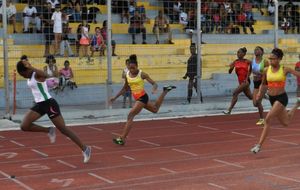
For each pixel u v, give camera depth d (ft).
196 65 68.95
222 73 88.12
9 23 81.87
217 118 61.57
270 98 39.17
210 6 94.27
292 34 104.53
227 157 39.11
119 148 43.39
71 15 83.66
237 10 98.58
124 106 66.13
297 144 44.11
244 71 57.77
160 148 43.16
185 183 31.53
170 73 85.61
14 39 79.87
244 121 59.00
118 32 90.17
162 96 45.37
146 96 44.45
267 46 99.19
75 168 35.96
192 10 92.48
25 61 35.94
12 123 55.42
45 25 78.54
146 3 97.76
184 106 65.10
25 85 70.90
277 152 40.78
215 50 93.86
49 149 43.16
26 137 49.14
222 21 96.32
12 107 67.97
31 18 80.59
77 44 79.46
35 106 36.17
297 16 105.29
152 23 94.58
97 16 89.25
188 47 91.35
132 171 34.88
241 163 36.91
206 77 87.97
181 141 46.50
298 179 32.22
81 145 37.42
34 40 81.05
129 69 44.14
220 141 46.37
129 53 86.33
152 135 49.85
